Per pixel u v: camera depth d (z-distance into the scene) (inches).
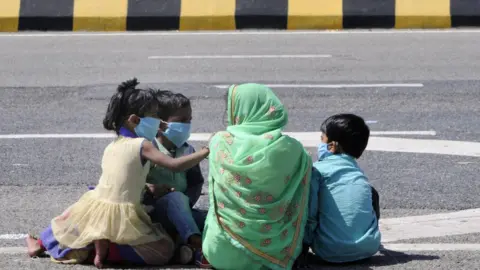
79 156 470.3
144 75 652.1
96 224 291.7
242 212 279.6
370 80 631.8
